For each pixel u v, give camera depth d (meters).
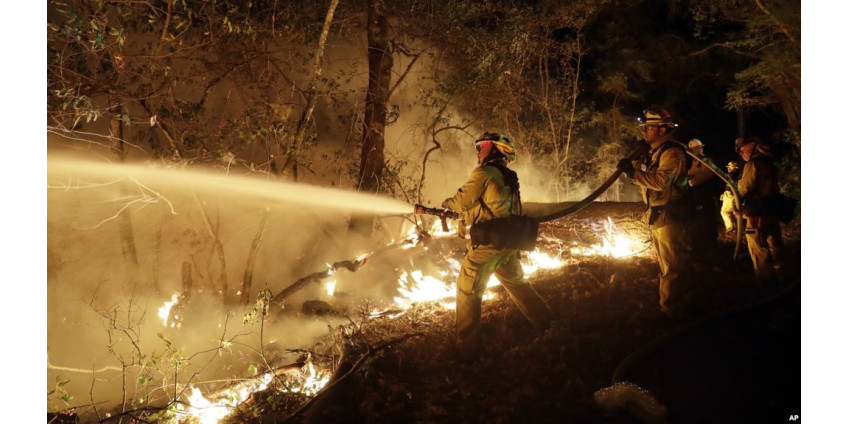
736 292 6.52
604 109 17.98
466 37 11.51
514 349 5.59
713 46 16.81
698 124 19.98
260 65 9.39
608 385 4.92
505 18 12.44
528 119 14.75
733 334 5.51
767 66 14.10
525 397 4.86
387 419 4.73
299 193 9.88
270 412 5.34
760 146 6.95
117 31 6.61
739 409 4.46
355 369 5.45
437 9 11.27
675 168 5.53
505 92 12.45
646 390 4.61
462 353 5.56
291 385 5.82
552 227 10.48
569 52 14.70
